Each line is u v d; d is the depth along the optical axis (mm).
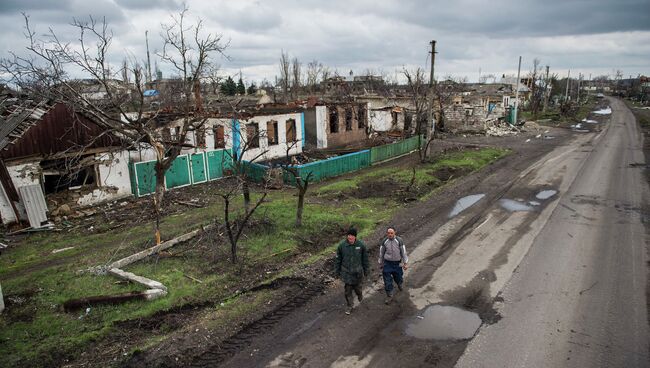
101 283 10062
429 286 9703
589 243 12125
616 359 6875
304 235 13070
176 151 16422
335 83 73938
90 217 16750
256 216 14547
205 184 21734
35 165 16359
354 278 8398
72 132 17266
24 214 15500
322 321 8266
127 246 12859
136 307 8828
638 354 6996
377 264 11039
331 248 12055
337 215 15055
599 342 7355
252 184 21547
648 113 64312
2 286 10258
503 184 20062
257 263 11000
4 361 7082
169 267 10898
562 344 7324
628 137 36688
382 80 80312
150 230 14648
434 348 7312
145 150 22219
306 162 25594
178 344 7512
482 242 12445
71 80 16688
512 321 8117
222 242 12375
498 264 10828
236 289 9688
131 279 10008
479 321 8164
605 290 9273
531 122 50844
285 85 69312
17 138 15844
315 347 7414
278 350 7344
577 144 32906
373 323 8164
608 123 49812
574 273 10164
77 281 10258
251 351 7328
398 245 8875
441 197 17938
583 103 91938
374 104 43125
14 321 8523
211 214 16109
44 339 7785
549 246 11961
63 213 16609
